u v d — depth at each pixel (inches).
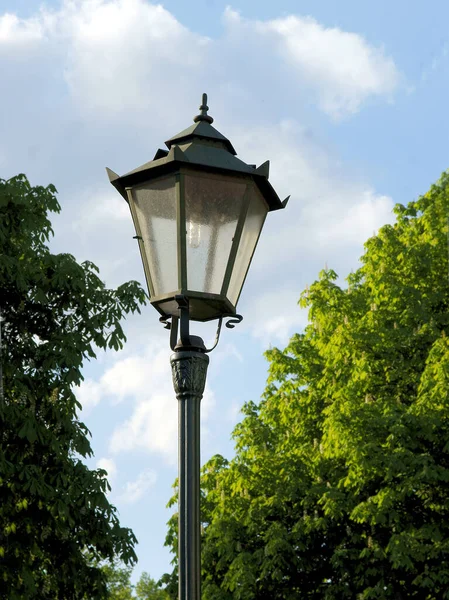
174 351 197.5
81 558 697.6
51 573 692.7
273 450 973.2
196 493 187.9
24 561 662.5
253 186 202.5
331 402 906.7
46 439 675.4
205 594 882.8
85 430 708.0
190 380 194.4
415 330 837.8
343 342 851.4
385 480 759.1
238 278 204.7
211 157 201.3
